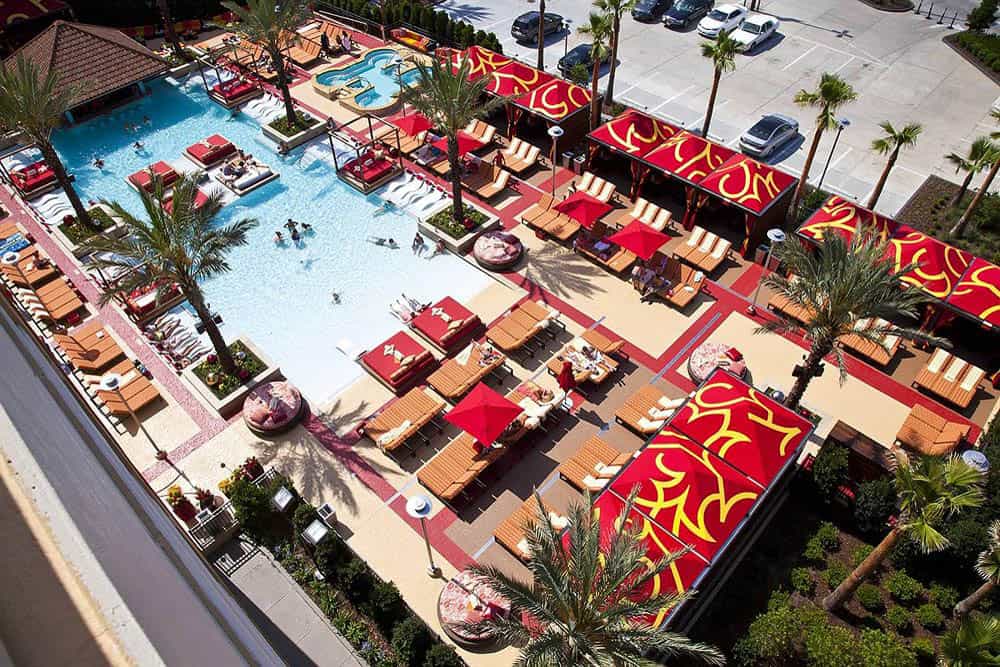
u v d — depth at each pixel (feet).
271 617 70.44
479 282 107.86
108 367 95.40
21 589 9.17
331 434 88.07
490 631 67.82
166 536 12.23
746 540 75.82
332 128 139.64
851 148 128.26
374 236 116.37
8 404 11.46
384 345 96.27
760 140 125.08
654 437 77.41
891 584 71.31
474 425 78.64
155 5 169.68
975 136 129.80
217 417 90.07
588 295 104.68
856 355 94.84
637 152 116.06
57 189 126.41
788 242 79.41
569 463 81.71
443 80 101.45
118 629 8.94
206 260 83.56
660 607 53.62
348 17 175.52
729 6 162.40
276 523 78.59
